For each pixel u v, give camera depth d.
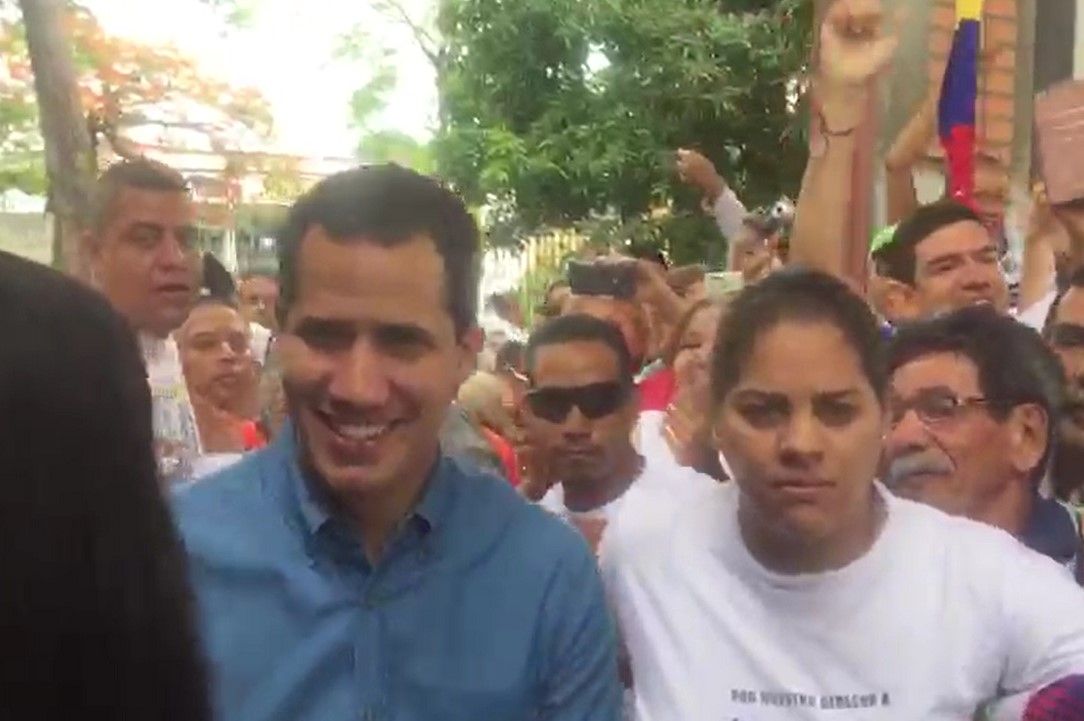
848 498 1.90
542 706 1.77
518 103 9.83
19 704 0.93
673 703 1.99
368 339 1.65
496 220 10.07
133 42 13.16
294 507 1.75
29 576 0.93
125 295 3.29
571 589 1.79
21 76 11.96
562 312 4.14
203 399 3.67
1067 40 5.13
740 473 1.93
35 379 0.95
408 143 14.64
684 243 9.45
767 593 1.97
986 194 4.72
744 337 1.91
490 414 4.58
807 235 2.94
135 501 0.99
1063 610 1.94
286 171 13.96
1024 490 2.35
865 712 1.92
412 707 1.71
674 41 9.52
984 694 1.95
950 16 4.24
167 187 3.34
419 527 1.74
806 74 9.21
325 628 1.71
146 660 0.98
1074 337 2.57
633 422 3.06
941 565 1.97
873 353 1.91
